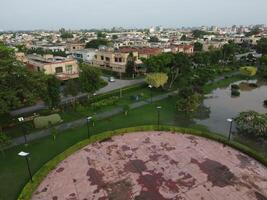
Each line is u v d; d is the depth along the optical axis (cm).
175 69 5838
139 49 8100
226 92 5659
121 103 4775
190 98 4066
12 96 3119
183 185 2305
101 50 8312
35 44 12669
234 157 2766
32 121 3856
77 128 3622
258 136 3203
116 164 2661
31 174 2502
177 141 3161
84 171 2539
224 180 2367
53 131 3297
